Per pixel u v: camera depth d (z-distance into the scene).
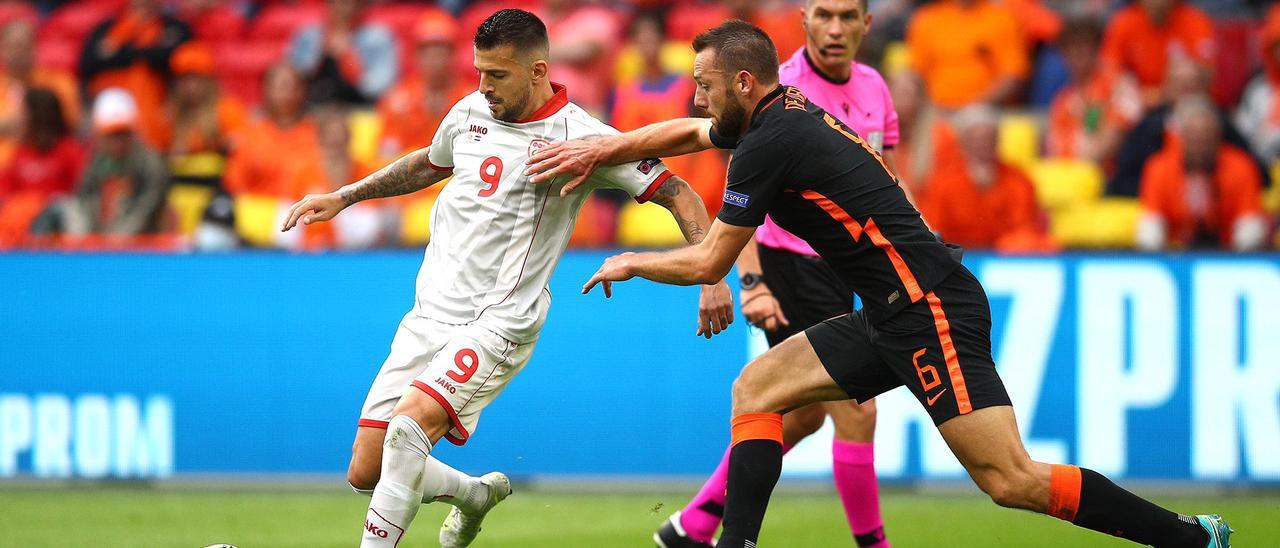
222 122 35.38
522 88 15.66
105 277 26.92
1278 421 24.88
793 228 15.48
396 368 15.96
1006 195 29.56
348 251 26.55
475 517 17.53
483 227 15.92
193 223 32.88
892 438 25.59
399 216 31.39
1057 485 14.75
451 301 15.96
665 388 26.03
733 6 34.62
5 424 27.06
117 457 26.84
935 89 35.22
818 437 25.88
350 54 38.28
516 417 26.38
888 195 15.06
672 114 31.27
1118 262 25.22
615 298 26.19
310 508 24.16
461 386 15.44
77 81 38.06
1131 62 34.75
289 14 41.88
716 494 17.56
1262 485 24.92
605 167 15.90
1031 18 35.84
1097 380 25.23
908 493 25.41
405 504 15.12
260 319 26.69
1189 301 25.08
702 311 16.14
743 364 25.81
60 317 26.95
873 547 18.88
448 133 16.55
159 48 37.34
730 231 15.01
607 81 34.69
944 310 14.85
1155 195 29.89
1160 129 31.06
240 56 40.53
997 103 35.06
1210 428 25.03
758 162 14.84
